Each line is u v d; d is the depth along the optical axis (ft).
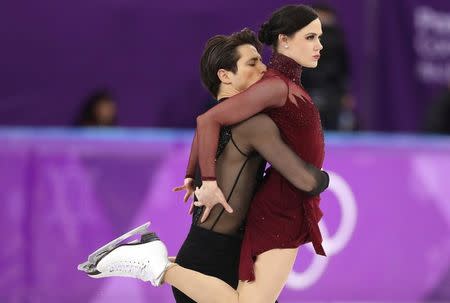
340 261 69.67
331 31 82.28
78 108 90.74
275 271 44.88
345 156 70.38
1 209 64.59
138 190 66.80
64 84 90.48
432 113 91.15
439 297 71.72
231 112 43.50
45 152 65.46
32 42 89.35
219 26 93.61
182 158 67.82
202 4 93.15
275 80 43.88
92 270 47.47
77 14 90.48
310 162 44.88
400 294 70.90
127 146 66.85
